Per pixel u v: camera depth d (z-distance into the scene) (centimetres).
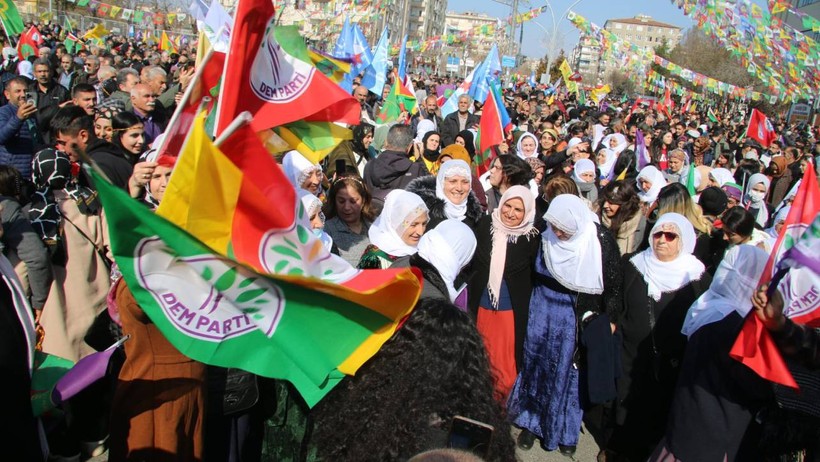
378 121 973
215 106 261
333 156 614
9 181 360
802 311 256
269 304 196
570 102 2600
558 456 425
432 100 1148
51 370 261
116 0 3045
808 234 231
